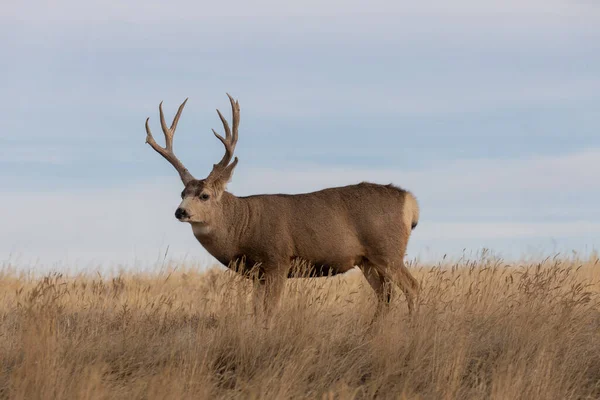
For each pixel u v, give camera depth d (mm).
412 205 42094
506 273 45312
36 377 26141
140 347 31172
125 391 26828
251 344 30953
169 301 35594
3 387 27312
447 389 27562
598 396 28891
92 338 31406
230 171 40562
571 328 32781
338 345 32125
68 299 40156
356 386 29094
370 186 41656
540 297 34812
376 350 30922
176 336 32750
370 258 41000
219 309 34875
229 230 40219
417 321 32656
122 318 34188
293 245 40250
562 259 53219
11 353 29906
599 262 52031
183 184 41344
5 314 36562
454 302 35125
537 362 28891
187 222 40156
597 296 41188
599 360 31297
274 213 40250
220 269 56688
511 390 26844
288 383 27297
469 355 31094
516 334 32000
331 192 41312
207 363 29781
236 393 27938
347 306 38250
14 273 51969
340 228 40406
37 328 29531
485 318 33875
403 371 29656
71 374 27672
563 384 28688
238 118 41688
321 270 41188
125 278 51375
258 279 40156
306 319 32094
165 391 25609
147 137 42281
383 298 38312
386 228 40750
